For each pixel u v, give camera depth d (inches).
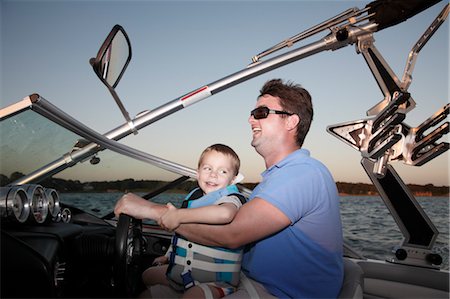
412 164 78.4
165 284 57.6
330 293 47.9
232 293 48.5
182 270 52.4
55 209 59.3
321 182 49.0
